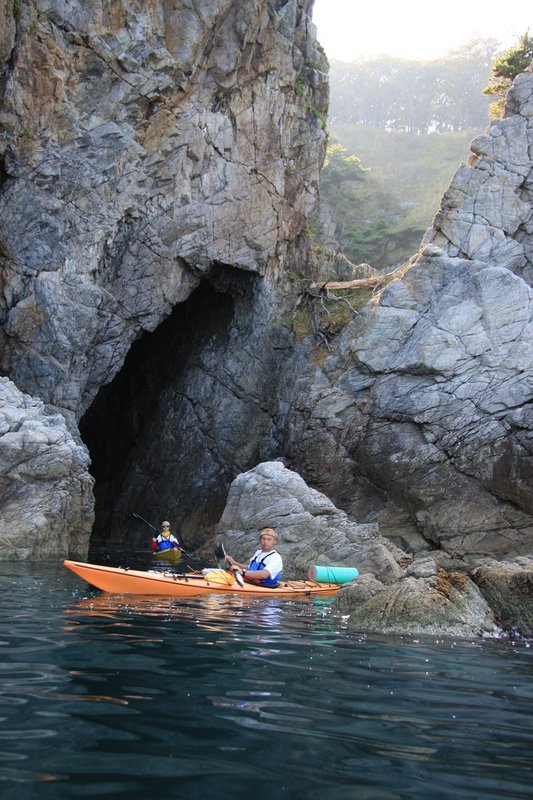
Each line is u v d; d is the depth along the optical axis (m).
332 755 2.80
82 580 9.02
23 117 17.25
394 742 3.01
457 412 17.70
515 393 17.52
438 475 17.44
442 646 5.55
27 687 3.50
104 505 22.61
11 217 17.50
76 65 17.58
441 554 16.48
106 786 2.38
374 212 60.84
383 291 19.34
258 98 20.95
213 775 2.52
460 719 3.43
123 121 18.47
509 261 19.53
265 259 21.52
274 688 3.79
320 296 22.06
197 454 21.20
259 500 14.26
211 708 3.32
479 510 16.92
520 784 2.62
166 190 19.48
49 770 2.48
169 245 19.75
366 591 7.64
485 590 6.92
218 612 6.77
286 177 22.11
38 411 14.60
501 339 18.05
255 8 19.59
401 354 18.44
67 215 18.03
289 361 21.47
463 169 20.19
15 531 12.53
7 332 17.64
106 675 3.85
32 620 5.63
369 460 18.14
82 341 18.20
